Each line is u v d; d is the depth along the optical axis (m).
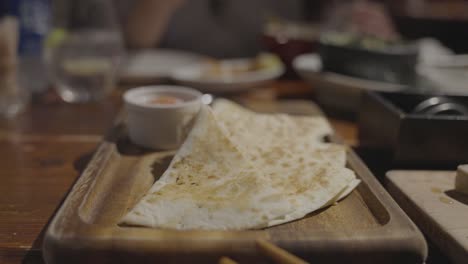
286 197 0.38
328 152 0.46
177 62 0.93
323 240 0.33
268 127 0.51
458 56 0.87
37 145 0.54
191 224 0.35
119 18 1.39
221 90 0.75
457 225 0.36
